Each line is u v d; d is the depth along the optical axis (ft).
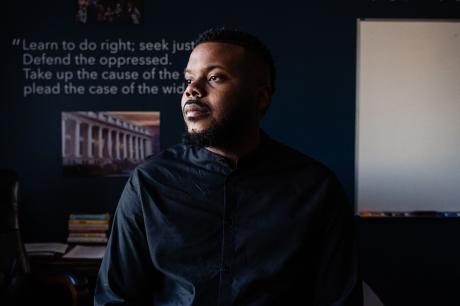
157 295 3.01
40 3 7.95
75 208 8.11
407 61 8.10
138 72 8.10
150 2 8.05
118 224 3.08
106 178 8.13
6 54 7.97
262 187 3.00
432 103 8.12
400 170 8.15
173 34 8.08
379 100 8.11
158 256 2.88
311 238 2.95
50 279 6.22
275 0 8.10
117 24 8.04
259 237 2.87
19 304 6.26
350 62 8.13
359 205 8.16
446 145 8.15
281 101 8.16
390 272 8.29
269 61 3.14
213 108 2.78
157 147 8.16
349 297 2.86
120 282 2.97
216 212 2.94
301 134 8.16
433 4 8.13
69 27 8.00
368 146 8.14
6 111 8.00
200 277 2.81
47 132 8.05
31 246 7.39
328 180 3.05
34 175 8.06
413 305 8.30
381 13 8.13
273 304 2.78
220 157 3.02
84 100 8.08
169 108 8.14
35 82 8.02
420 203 8.16
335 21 8.11
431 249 8.30
